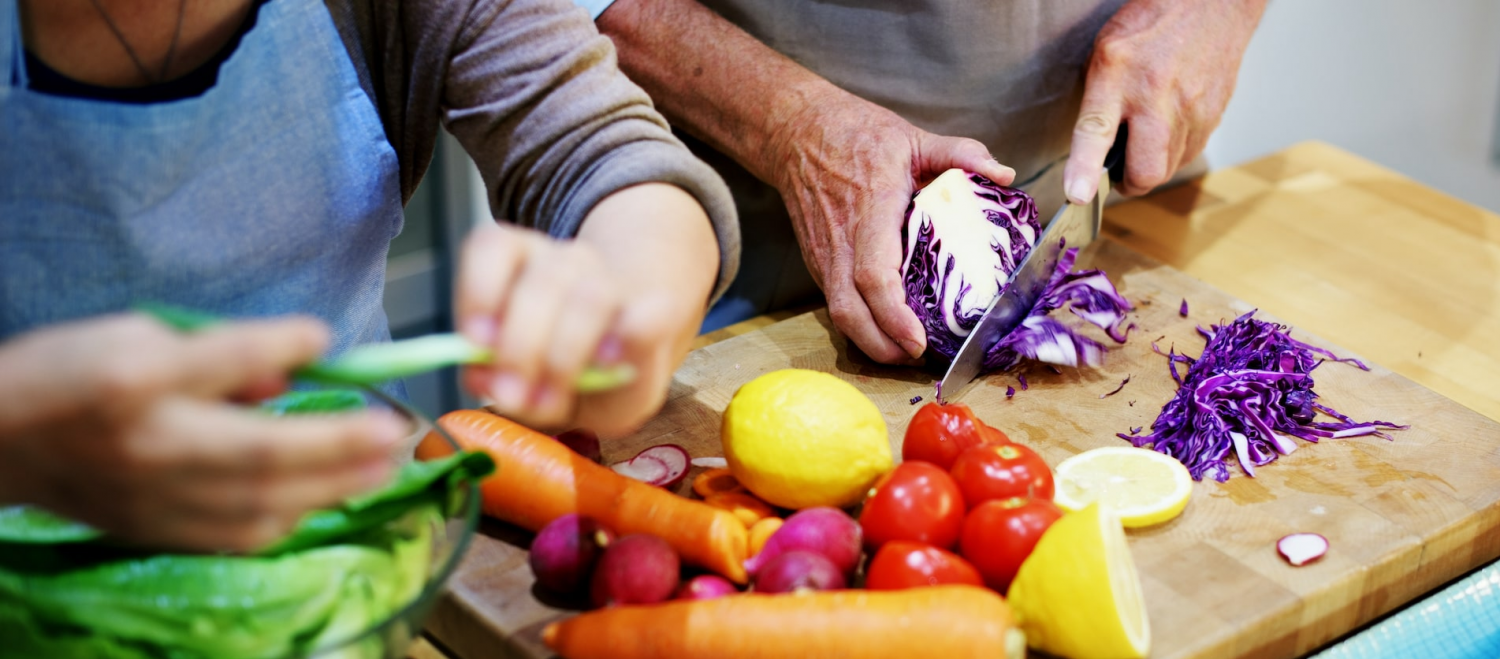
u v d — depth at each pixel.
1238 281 1.51
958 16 1.41
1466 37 2.45
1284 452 1.11
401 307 2.31
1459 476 1.09
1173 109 1.47
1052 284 1.35
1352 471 1.09
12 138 0.79
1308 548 0.96
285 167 0.94
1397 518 1.02
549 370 0.59
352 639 0.65
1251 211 1.68
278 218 0.95
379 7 0.98
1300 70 2.32
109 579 0.69
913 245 1.23
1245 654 0.90
